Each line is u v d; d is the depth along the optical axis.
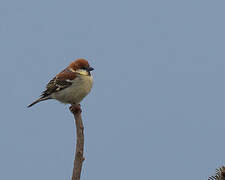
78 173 6.28
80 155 6.36
